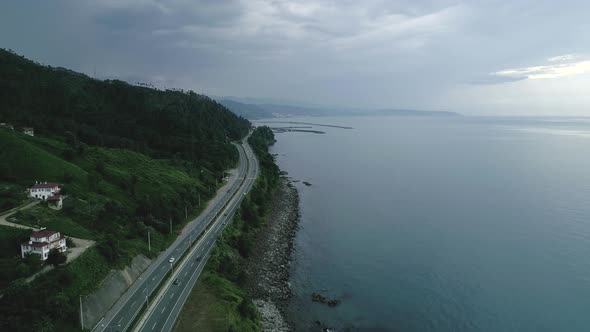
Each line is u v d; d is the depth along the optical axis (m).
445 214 181.88
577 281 116.25
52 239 86.19
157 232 124.38
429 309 104.06
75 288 79.94
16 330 64.31
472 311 102.94
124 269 95.94
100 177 147.50
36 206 106.44
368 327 96.12
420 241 149.62
